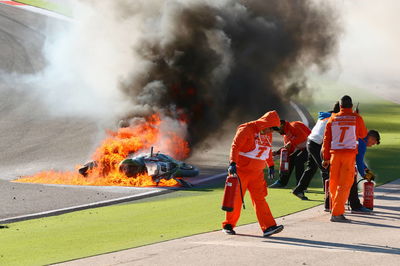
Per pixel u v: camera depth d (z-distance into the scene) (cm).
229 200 2841
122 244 2745
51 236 3016
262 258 2389
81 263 2384
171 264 2311
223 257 2412
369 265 2275
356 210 3478
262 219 2850
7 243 2880
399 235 2847
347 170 3209
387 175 4856
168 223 3269
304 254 2455
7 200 4078
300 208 3659
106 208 3841
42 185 4628
